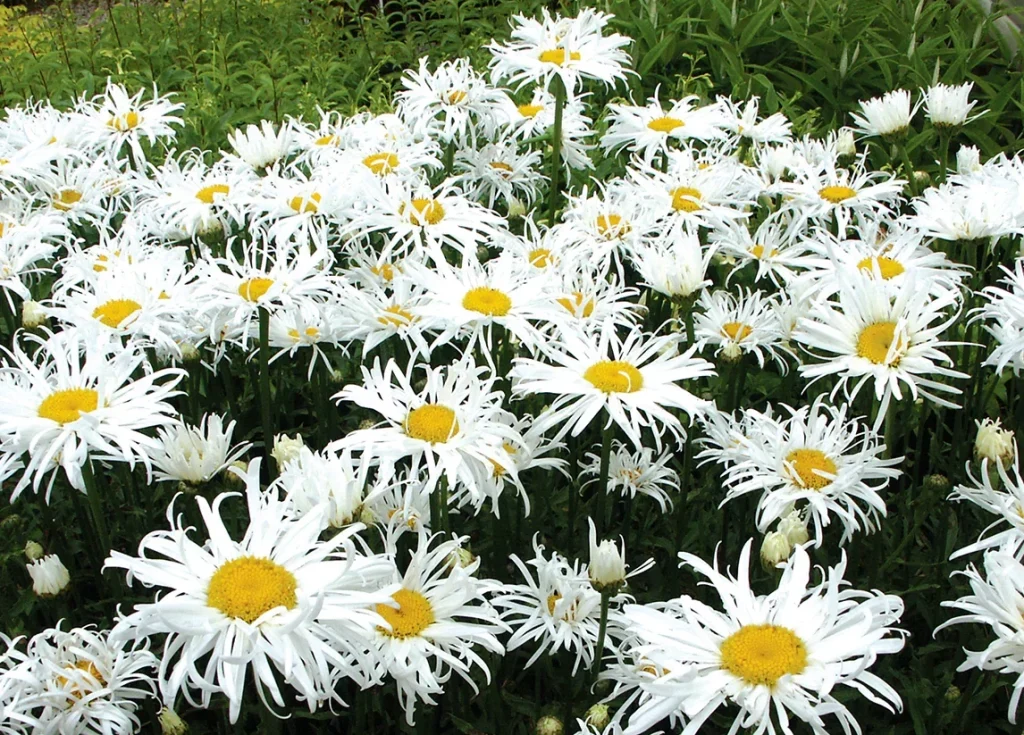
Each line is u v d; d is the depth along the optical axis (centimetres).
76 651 75
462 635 75
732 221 104
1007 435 84
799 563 72
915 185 112
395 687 81
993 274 106
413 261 91
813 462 82
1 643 84
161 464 84
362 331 94
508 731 82
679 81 172
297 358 106
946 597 87
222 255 108
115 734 76
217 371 103
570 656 84
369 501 77
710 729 82
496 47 117
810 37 176
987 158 152
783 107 160
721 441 87
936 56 175
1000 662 71
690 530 92
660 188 105
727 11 182
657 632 71
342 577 70
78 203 111
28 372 85
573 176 131
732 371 93
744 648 69
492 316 87
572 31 113
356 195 104
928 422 102
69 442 78
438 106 118
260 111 163
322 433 99
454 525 90
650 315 101
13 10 235
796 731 80
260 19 222
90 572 92
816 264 96
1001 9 177
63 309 91
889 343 83
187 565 70
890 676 84
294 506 75
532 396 92
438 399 80
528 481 94
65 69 186
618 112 121
